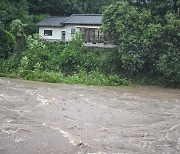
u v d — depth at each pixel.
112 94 24.31
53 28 39.59
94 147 12.89
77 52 31.97
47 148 12.49
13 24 35.91
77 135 14.16
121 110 19.31
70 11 47.72
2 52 33.41
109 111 18.86
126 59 28.30
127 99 22.75
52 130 14.59
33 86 25.45
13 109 17.75
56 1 46.56
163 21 29.55
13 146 12.49
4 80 27.66
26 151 12.12
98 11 49.94
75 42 33.31
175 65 27.33
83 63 31.47
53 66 31.69
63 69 31.64
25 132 14.09
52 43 35.53
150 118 17.84
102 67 31.31
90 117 17.30
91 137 14.05
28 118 16.22
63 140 13.40
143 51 28.44
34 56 31.98
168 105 21.41
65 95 22.53
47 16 45.03
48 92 23.25
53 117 16.73
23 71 29.94
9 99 20.08
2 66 31.12
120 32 29.28
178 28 27.59
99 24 36.69
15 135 13.65
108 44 32.81
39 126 15.05
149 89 27.78
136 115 18.34
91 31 37.62
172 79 28.30
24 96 21.22
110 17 30.20
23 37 35.47
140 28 28.88
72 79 28.89
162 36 28.11
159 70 28.38
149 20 29.59
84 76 29.69
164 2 30.27
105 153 12.34
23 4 43.25
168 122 17.17
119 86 28.48
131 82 29.86
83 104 20.14
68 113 17.77
